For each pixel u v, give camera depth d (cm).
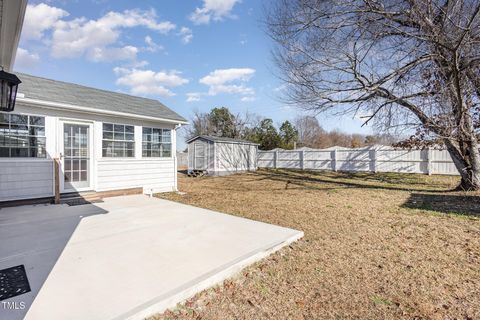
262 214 587
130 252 330
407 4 659
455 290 266
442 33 567
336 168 1619
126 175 796
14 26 302
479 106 672
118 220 489
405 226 487
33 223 461
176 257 316
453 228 468
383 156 1425
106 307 210
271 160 1959
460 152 841
